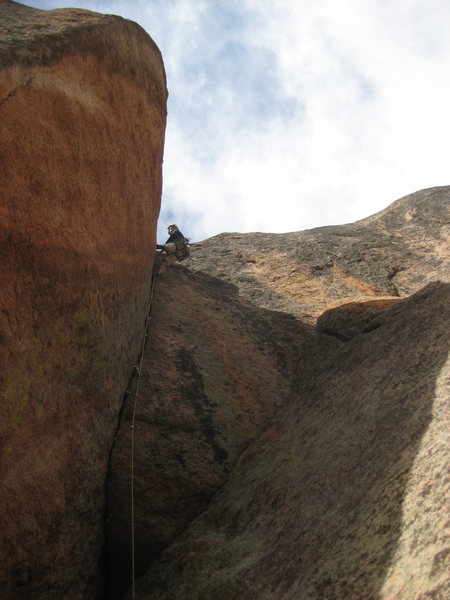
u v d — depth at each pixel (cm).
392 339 648
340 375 678
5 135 452
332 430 588
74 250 553
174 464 658
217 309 845
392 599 365
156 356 742
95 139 601
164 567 591
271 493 580
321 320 808
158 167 836
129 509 628
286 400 737
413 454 463
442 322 597
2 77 448
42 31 533
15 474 468
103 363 618
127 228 698
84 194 577
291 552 489
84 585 566
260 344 805
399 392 547
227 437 691
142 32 723
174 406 696
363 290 931
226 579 513
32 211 487
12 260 463
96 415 606
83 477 576
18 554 479
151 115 777
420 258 1002
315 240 1083
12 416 459
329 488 519
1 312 451
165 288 847
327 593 414
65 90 536
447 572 353
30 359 484
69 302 544
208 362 755
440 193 1188
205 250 1083
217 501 637
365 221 1166
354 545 433
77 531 559
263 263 1021
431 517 399
